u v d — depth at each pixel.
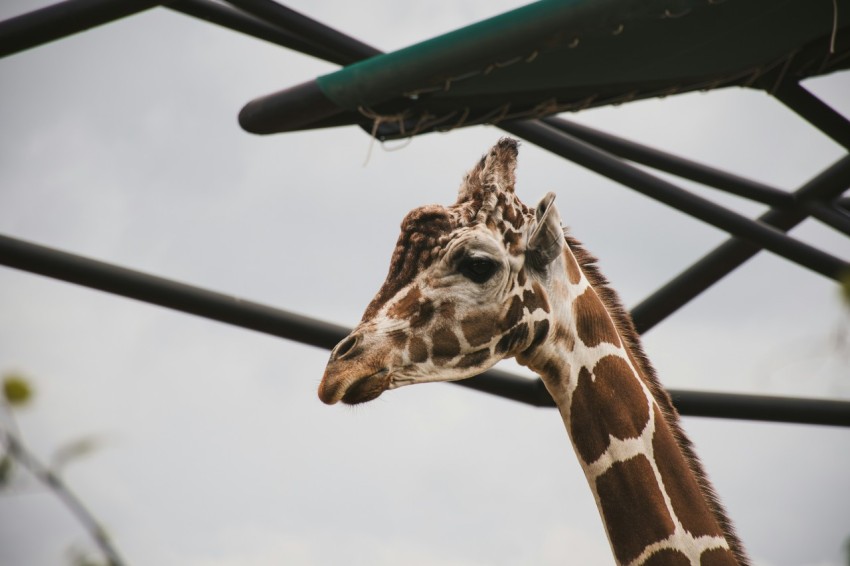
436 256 10.59
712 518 11.00
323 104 10.93
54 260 13.95
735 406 16.19
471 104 11.69
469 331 10.55
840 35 12.45
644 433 11.07
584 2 10.10
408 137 12.09
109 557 5.54
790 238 15.95
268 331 14.80
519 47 10.30
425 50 10.36
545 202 10.85
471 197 10.95
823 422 16.25
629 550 10.82
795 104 14.20
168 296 14.36
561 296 11.17
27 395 5.38
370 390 10.30
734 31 11.59
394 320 10.45
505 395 16.00
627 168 15.62
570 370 11.14
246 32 15.20
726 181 16.95
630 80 12.12
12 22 12.59
